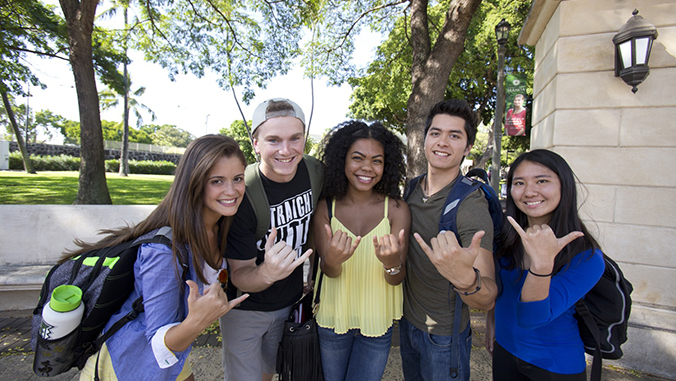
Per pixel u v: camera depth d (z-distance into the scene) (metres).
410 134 5.95
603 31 2.96
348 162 1.73
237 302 1.24
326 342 1.80
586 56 3.02
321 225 1.85
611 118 2.95
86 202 5.84
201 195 1.35
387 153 1.76
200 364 2.73
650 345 2.77
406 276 1.84
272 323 1.91
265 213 1.69
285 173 1.65
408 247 1.80
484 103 15.20
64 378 2.51
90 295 1.27
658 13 2.80
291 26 8.32
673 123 2.77
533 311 1.30
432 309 1.68
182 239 1.33
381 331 1.71
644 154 2.85
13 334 3.08
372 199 1.82
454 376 1.63
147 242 1.29
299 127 1.65
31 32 8.38
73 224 3.97
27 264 3.82
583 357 1.50
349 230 1.77
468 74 13.20
